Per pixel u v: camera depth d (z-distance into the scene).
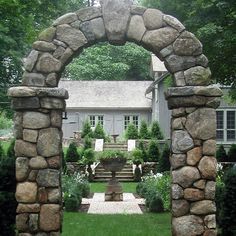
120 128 33.00
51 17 15.66
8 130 33.62
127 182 20.95
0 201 7.84
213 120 6.64
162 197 13.09
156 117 28.34
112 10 6.84
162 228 10.02
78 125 32.88
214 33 10.81
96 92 34.00
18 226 6.61
